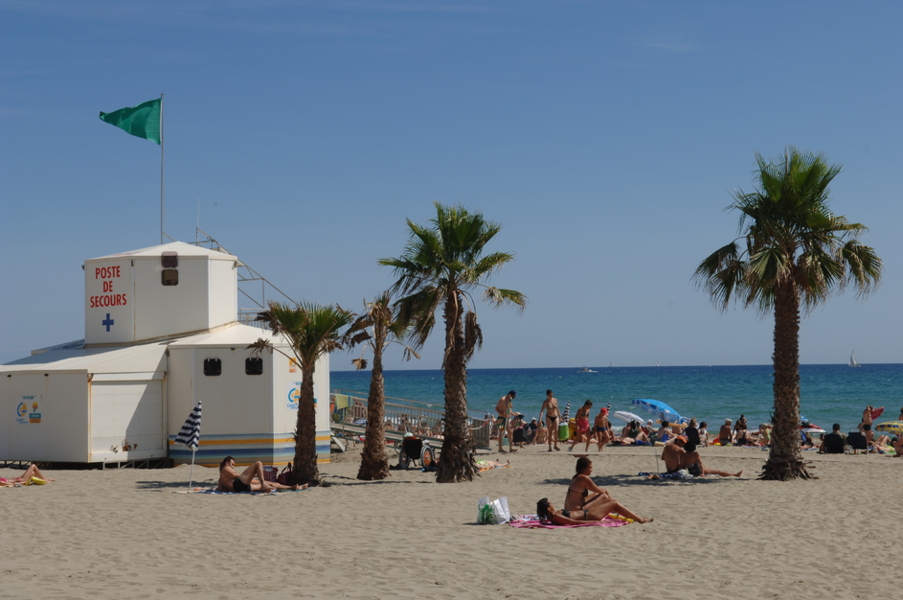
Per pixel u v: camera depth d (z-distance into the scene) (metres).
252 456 22.92
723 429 32.06
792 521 12.52
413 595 7.99
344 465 23.64
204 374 23.05
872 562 9.55
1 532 11.91
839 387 98.44
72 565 9.52
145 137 28.12
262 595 7.99
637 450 28.64
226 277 25.53
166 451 23.28
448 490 17.25
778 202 18.22
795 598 7.91
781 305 18.48
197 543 10.97
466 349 19.27
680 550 10.28
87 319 25.47
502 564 9.48
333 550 10.41
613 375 174.38
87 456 22.03
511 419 30.30
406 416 28.88
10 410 23.33
